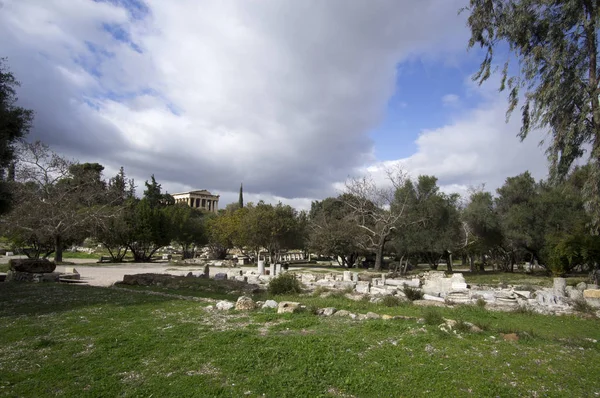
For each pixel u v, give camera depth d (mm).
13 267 22422
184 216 58062
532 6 16641
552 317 13523
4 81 19078
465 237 40406
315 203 76562
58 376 6379
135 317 10945
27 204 34938
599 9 14727
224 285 21094
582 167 21906
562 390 5777
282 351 7262
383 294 18297
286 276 19922
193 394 5605
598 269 28016
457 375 6230
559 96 16203
